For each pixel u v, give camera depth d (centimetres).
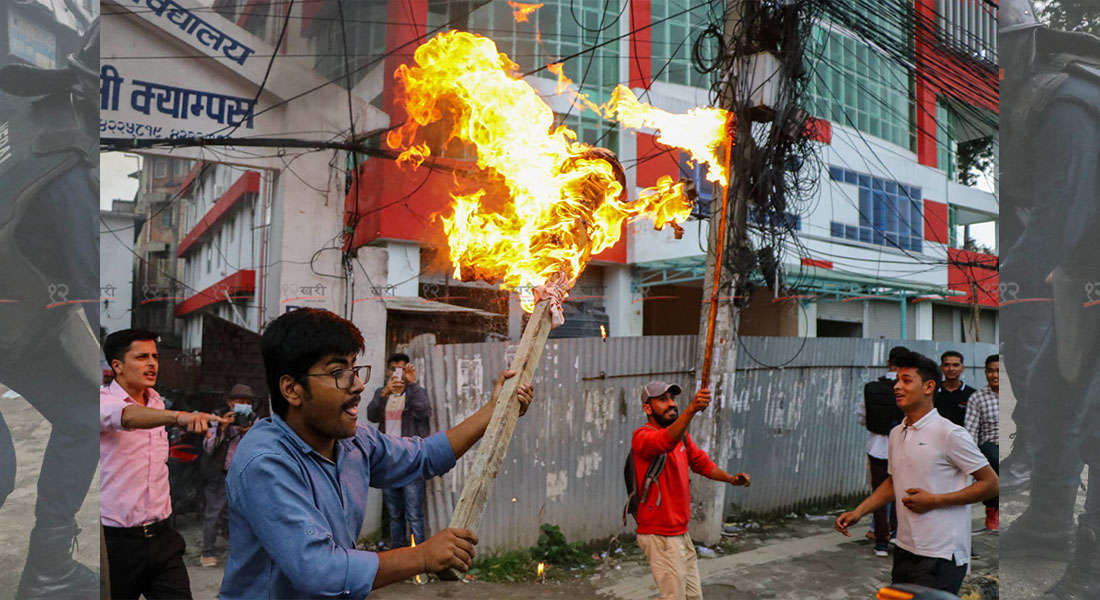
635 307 1153
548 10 1046
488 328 857
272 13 584
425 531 497
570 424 552
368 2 837
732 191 592
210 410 572
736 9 598
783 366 671
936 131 1340
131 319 696
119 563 289
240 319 642
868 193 1231
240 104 560
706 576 502
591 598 450
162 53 536
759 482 654
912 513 307
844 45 1195
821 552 559
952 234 1388
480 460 183
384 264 588
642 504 372
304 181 570
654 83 1094
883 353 757
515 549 522
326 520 166
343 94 584
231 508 163
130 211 688
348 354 170
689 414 354
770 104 598
